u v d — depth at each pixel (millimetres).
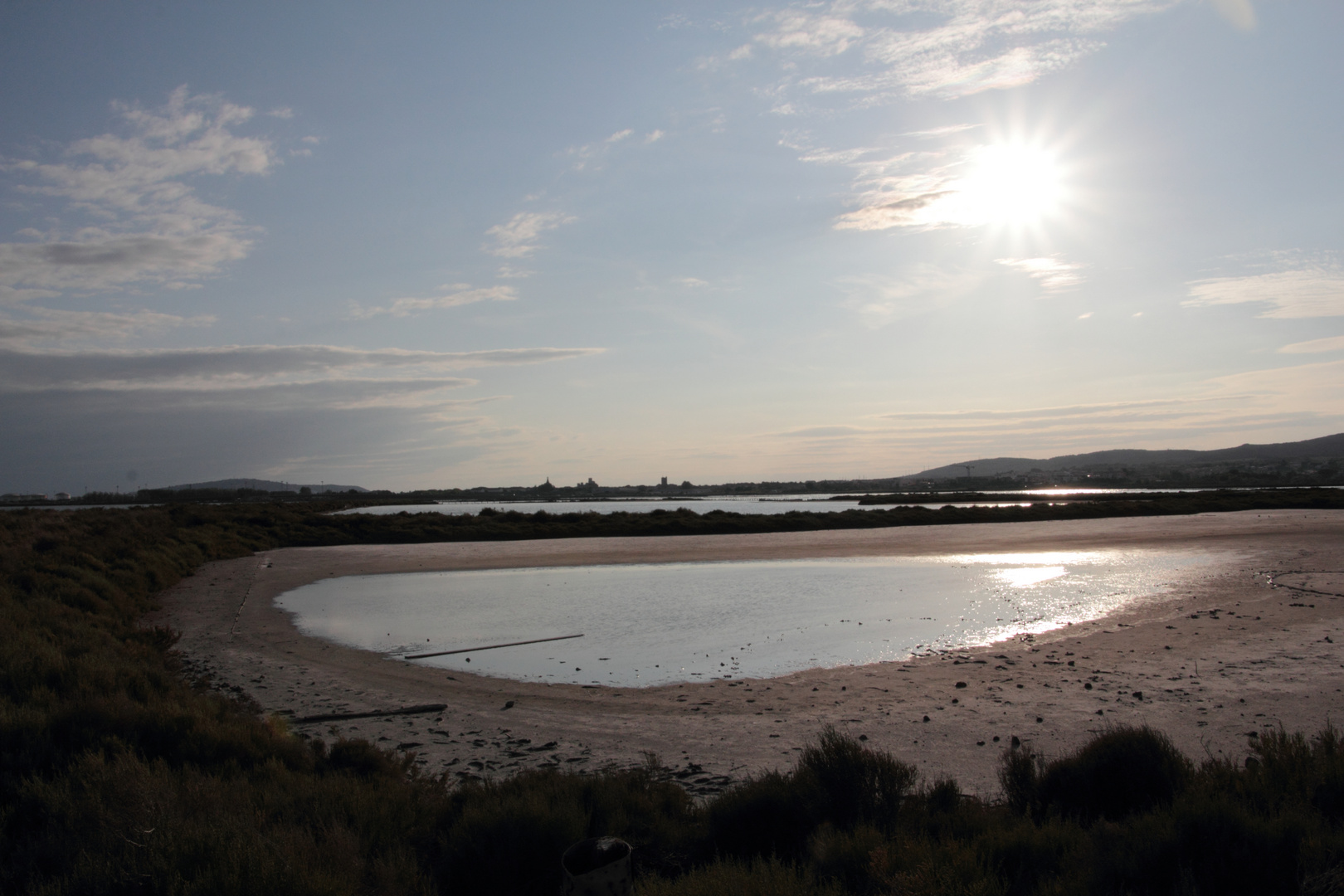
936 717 10258
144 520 46500
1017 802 6480
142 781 6039
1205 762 6500
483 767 8672
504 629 18391
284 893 4645
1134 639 15039
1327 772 5555
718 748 9273
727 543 41594
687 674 13547
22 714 7430
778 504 127250
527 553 37719
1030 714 10148
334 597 24172
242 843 4992
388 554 38312
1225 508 63125
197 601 23125
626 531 49781
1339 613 16844
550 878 5430
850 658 14438
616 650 15750
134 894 4602
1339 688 10734
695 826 6359
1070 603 19891
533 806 5902
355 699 12008
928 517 56375
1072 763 6473
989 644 15250
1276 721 9281
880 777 6328
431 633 17953
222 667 14281
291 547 44312
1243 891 4355
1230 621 16422
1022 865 4754
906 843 5039
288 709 11312
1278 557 28703
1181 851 4625
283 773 7285
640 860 5777
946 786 6574
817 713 10703
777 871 4801
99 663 10500
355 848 5504
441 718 10930
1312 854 4430
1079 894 4441
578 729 10266
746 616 19453
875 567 29922
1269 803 5195
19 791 5941
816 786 6258
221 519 51438
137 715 7949
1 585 17562
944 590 23188
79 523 38625
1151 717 9750
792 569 30062
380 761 7969
